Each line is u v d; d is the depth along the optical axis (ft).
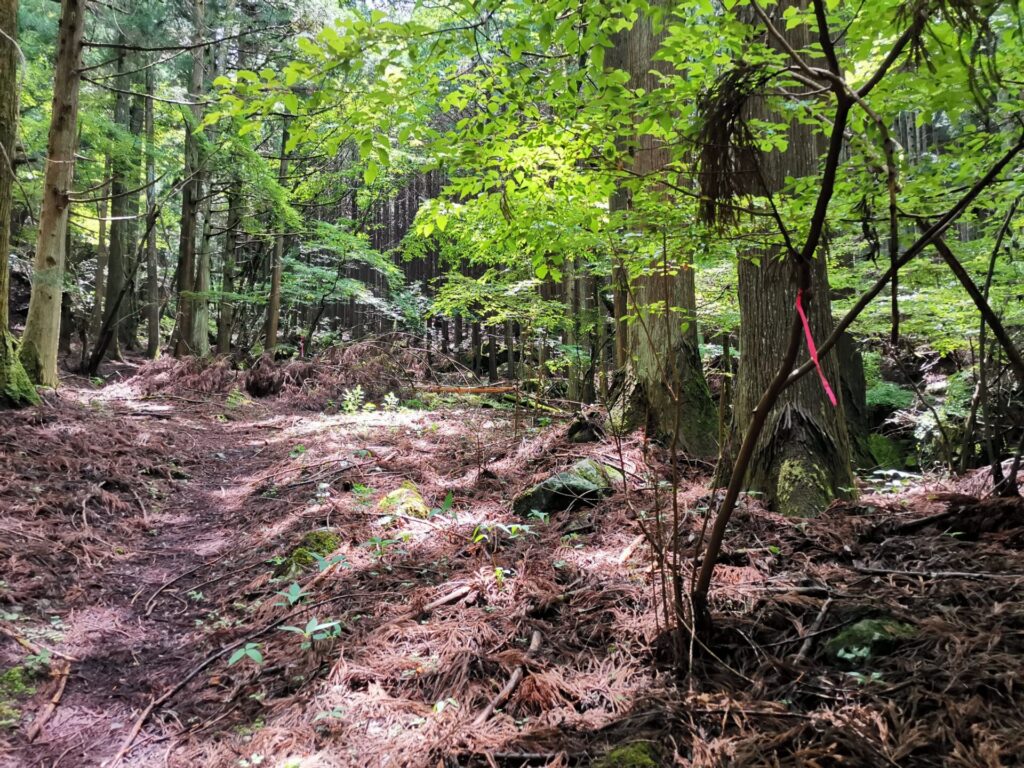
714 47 7.85
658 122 8.49
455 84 9.21
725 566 10.77
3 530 12.36
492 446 22.80
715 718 6.77
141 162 42.96
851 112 8.12
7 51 20.79
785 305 14.61
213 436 26.13
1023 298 16.76
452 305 30.01
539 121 9.78
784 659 7.77
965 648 7.06
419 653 8.88
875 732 6.06
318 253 64.59
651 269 12.11
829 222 9.61
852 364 24.00
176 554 13.93
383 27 7.07
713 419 19.98
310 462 20.90
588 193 11.52
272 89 7.74
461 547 12.93
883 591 9.01
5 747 7.25
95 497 15.40
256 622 10.66
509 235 12.58
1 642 9.16
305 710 7.84
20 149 22.44
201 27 42.93
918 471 23.94
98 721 7.97
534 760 6.51
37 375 24.79
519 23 7.30
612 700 7.47
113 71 44.96
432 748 6.78
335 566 12.18
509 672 8.23
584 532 13.61
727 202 6.89
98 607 10.98
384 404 36.68
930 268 15.30
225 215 71.72
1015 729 5.74
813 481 13.78
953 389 22.31
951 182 8.71
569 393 38.63
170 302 82.02
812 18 7.68
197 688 8.77
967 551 10.11
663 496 14.46
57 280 25.44
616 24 7.26
